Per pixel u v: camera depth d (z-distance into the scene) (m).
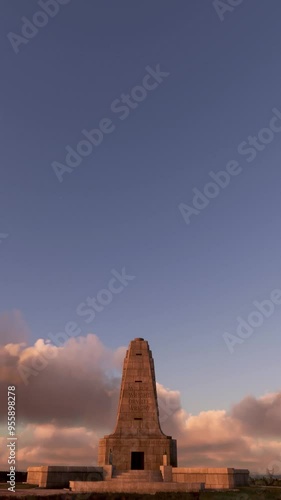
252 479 50.28
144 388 52.88
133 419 51.16
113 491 37.66
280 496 35.19
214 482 41.94
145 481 42.56
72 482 38.38
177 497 34.09
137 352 55.00
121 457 48.75
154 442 49.31
